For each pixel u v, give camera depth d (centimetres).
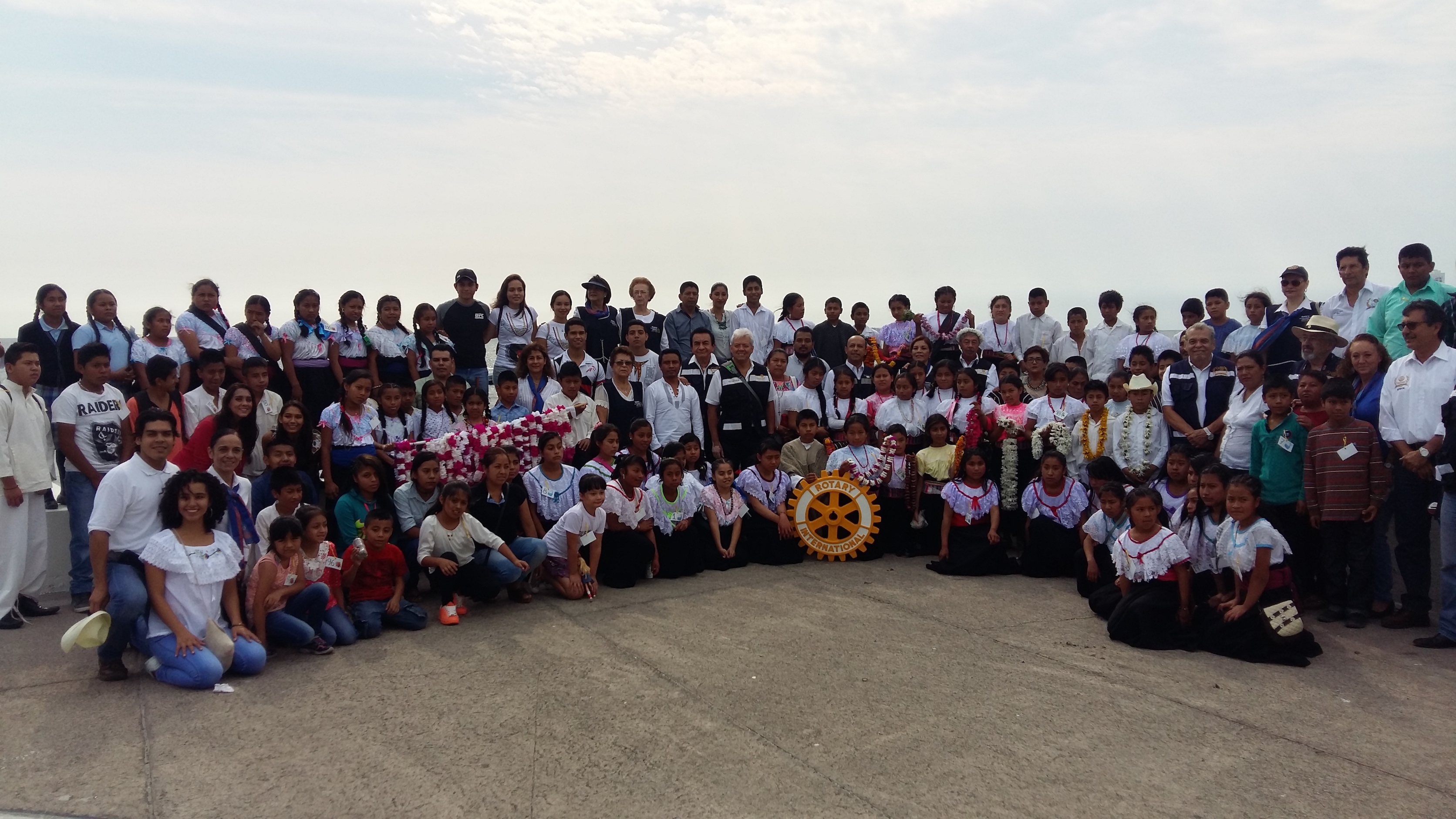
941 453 825
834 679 503
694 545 761
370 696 476
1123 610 577
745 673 512
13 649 555
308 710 457
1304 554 653
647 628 599
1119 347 995
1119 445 768
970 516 769
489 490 681
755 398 908
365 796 367
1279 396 643
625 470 711
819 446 882
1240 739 429
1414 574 604
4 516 598
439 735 426
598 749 411
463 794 369
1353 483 602
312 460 701
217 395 705
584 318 953
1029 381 912
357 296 846
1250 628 546
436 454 685
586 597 679
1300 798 371
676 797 367
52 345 770
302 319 821
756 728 436
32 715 450
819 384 937
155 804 360
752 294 1061
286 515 582
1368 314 784
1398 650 560
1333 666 532
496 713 453
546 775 386
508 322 923
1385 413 611
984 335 1073
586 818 350
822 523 821
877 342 1037
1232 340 923
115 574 496
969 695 482
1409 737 431
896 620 623
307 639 538
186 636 489
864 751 411
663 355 871
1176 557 568
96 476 643
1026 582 739
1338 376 673
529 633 589
